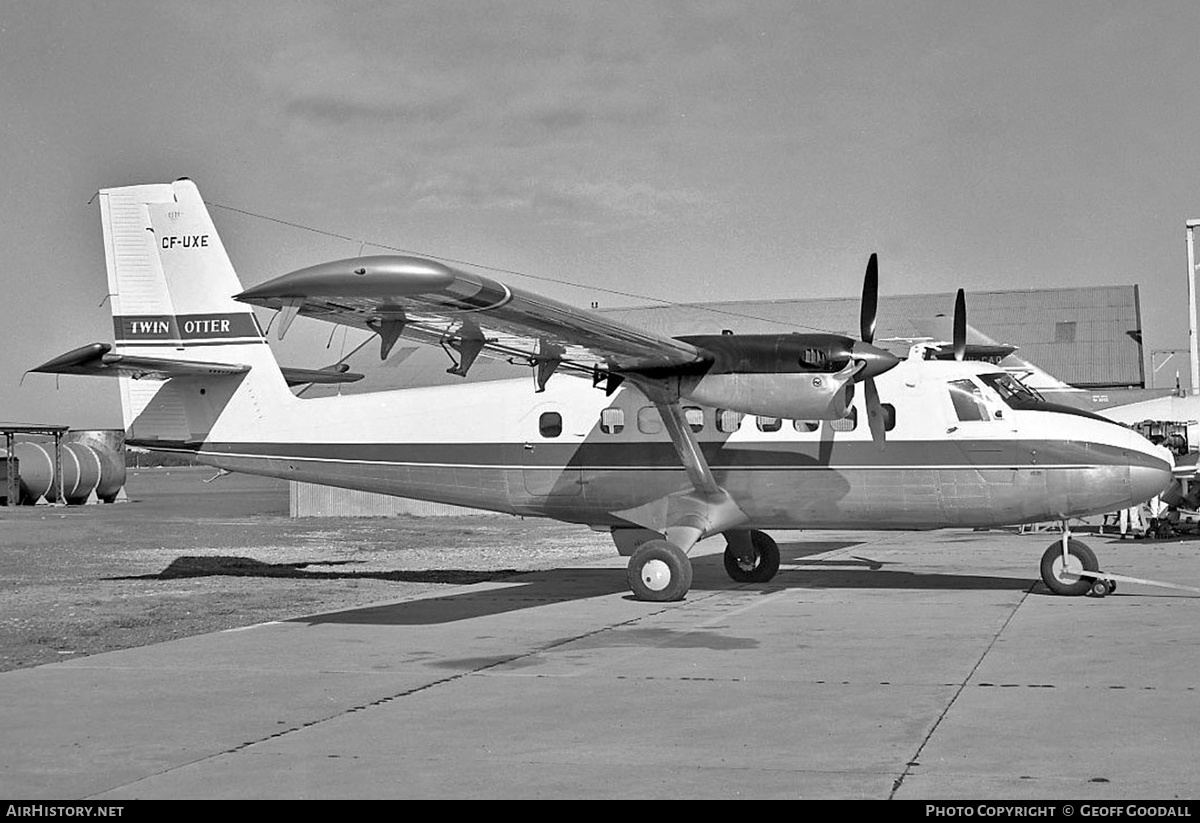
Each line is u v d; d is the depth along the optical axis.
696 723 8.63
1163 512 27.38
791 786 7.00
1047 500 15.70
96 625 14.34
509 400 18.12
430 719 8.88
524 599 16.47
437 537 30.12
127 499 57.28
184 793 7.02
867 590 16.95
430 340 14.82
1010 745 7.85
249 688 10.13
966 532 29.84
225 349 18.84
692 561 22.48
